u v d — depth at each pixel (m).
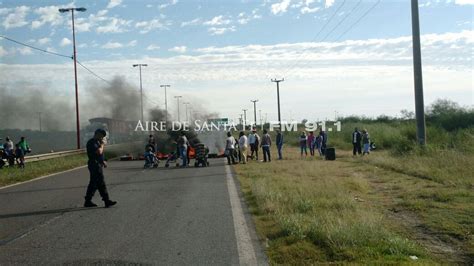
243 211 11.38
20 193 15.45
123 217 10.75
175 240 8.52
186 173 21.66
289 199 12.25
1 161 24.48
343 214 10.20
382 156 25.69
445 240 8.48
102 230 9.38
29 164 26.34
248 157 31.00
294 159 28.80
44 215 11.16
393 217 10.59
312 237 8.21
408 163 20.55
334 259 7.10
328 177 18.05
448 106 44.97
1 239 8.70
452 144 25.48
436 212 10.72
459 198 12.30
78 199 13.68
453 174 16.75
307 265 6.86
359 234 7.95
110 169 24.84
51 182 18.72
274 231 9.02
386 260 6.88
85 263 7.06
